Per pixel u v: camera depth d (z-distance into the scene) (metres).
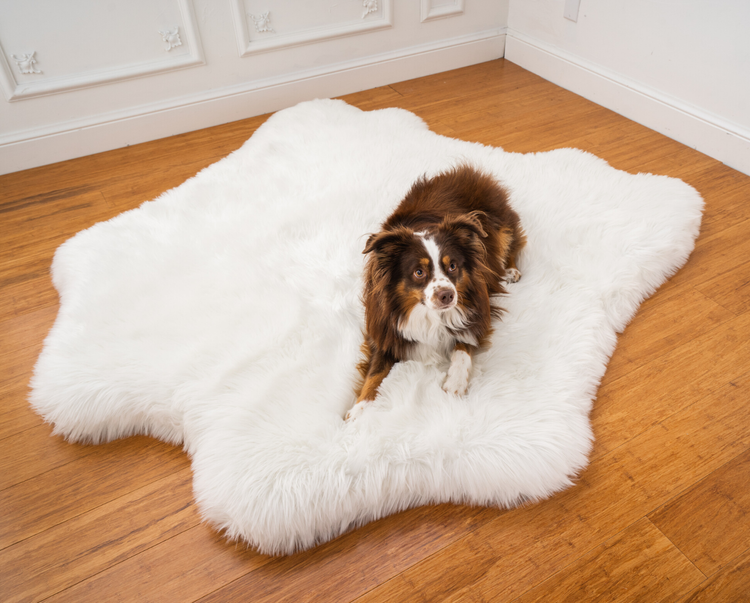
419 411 1.88
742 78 3.03
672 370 2.16
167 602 1.57
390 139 3.52
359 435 1.80
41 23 3.25
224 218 2.96
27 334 2.47
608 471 1.84
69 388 2.05
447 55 4.55
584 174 3.07
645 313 2.42
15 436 2.06
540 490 1.75
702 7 3.09
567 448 1.80
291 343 2.20
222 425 1.90
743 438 1.91
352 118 3.75
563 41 4.15
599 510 1.74
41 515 1.81
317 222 2.87
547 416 1.88
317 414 1.91
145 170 3.58
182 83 3.81
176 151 3.77
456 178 2.54
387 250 1.93
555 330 2.21
